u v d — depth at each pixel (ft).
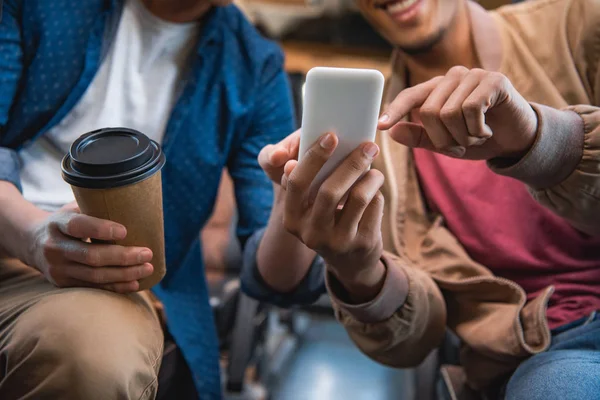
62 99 3.35
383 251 3.34
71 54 3.35
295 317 6.56
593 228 3.07
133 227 2.64
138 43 3.46
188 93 3.50
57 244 2.70
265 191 3.83
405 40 3.52
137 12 3.44
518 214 3.39
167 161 3.50
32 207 3.01
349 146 2.39
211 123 3.60
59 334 2.49
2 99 3.30
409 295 3.14
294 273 3.33
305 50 7.43
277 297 3.50
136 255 2.66
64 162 2.57
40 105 3.34
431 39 3.49
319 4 7.44
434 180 3.61
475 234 3.46
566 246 3.34
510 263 3.37
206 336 3.68
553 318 3.19
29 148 3.44
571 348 2.99
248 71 3.69
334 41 7.56
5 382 2.50
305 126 2.37
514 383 2.93
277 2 7.20
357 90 2.27
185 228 3.68
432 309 3.30
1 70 3.29
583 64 3.43
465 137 2.58
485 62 3.54
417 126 2.86
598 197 2.88
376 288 3.05
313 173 2.40
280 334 6.28
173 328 3.41
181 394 3.53
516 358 3.13
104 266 2.70
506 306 3.26
